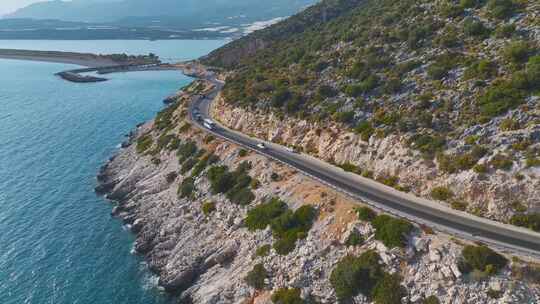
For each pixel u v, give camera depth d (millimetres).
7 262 56875
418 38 74438
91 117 138125
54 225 66875
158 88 197125
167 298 50750
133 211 69938
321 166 60875
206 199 62156
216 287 47844
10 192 78250
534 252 35375
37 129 121562
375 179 54531
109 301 50188
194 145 77750
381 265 39219
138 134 108125
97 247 61219
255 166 62781
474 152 46219
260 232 50500
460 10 74938
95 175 87938
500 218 41750
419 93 60469
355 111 64125
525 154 42719
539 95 48438
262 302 43281
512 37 60938
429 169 49312
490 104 50656
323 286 41125
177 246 57188
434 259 36656
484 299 33062
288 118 73438
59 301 50031
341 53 87062
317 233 45688
